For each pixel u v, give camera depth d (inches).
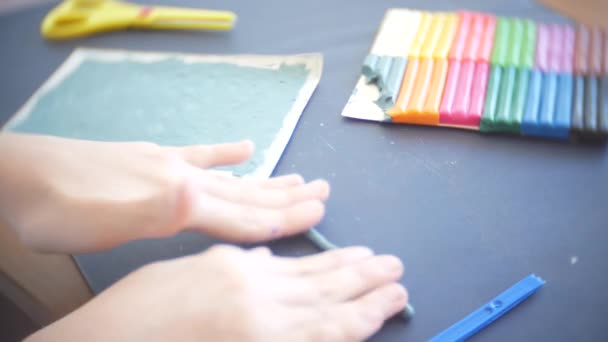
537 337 13.6
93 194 15.0
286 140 19.6
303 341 12.6
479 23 23.2
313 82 22.1
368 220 16.6
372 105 20.5
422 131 19.4
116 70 24.5
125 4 28.7
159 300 13.1
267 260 14.3
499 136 18.9
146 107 22.2
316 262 14.6
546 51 21.3
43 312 16.6
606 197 16.5
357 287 14.0
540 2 26.0
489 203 16.7
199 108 21.7
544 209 16.4
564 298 14.2
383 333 14.0
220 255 14.0
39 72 25.5
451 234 16.0
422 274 15.1
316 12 26.6
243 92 22.1
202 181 16.3
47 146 16.4
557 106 18.8
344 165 18.6
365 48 23.7
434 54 21.6
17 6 30.5
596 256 15.0
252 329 12.3
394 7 26.1
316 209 16.4
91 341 12.6
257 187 17.0
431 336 13.8
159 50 25.5
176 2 28.8
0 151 15.9
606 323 13.6
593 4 29.5
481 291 14.5
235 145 17.6
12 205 15.5
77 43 26.9
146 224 14.9
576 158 17.8
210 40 25.8
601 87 19.3
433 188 17.4
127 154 16.6
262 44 25.1
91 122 21.8
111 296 13.6
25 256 17.9
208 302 12.8
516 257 15.2
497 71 20.5
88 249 15.3
